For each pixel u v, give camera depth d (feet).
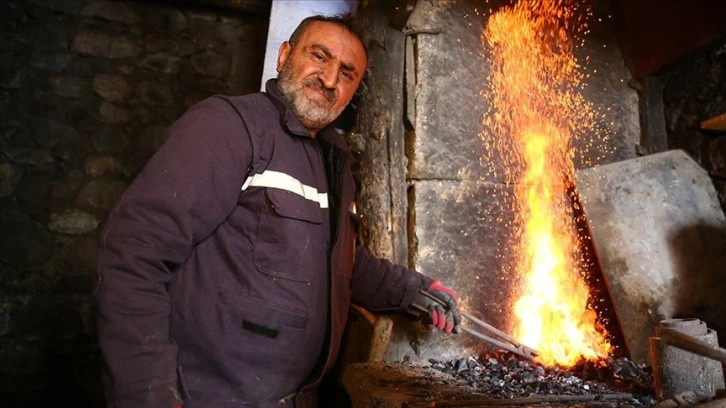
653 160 7.14
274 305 4.19
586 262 7.18
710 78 7.30
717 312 6.44
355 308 6.44
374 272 5.85
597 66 7.96
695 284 6.52
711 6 6.73
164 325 3.70
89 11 11.26
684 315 6.38
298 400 4.56
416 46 7.07
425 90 6.97
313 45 4.90
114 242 3.66
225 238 4.20
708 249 6.73
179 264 3.96
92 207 10.82
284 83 4.86
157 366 3.53
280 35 9.14
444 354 6.50
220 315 4.08
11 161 10.48
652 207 6.85
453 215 6.81
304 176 4.63
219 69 11.98
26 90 10.69
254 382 4.15
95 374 10.50
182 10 11.90
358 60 5.08
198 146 3.97
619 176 7.02
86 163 10.89
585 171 7.09
